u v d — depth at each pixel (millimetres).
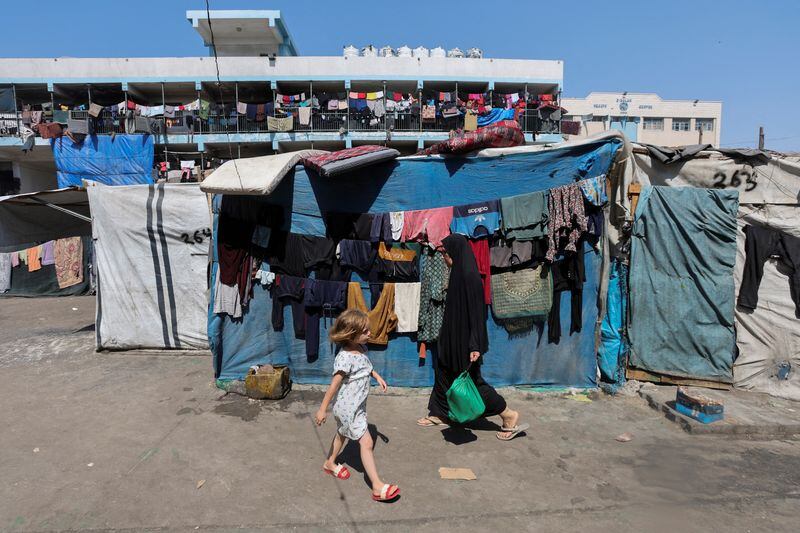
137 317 6789
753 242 5176
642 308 5230
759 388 5188
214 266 5242
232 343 5297
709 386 5223
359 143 24672
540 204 4824
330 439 4035
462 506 3080
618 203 5203
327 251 5051
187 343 6777
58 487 3271
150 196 6672
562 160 4957
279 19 30609
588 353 5117
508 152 4945
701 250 5148
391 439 4051
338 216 5031
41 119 23469
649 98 48000
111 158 23078
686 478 3461
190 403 4844
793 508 3111
